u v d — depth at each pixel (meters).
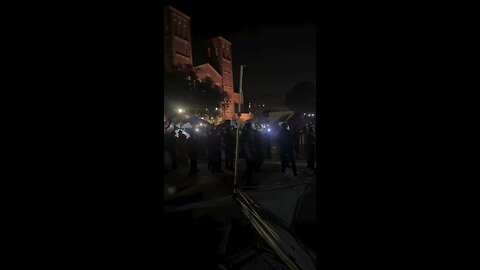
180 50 50.28
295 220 2.83
